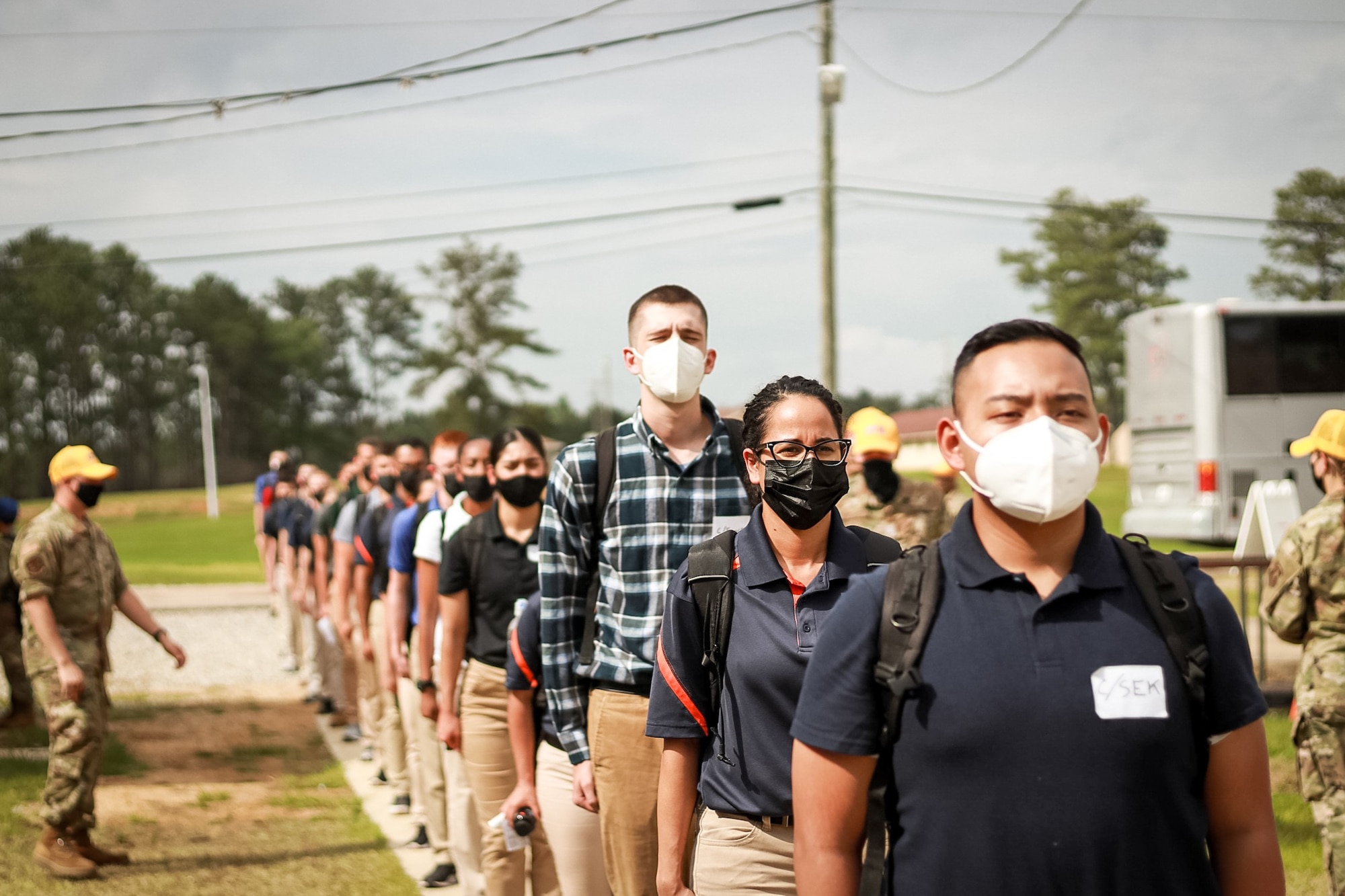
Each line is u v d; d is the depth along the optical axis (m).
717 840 2.95
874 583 1.96
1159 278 72.81
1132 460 19.89
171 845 6.65
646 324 3.79
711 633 2.95
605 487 3.78
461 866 5.40
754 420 2.96
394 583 6.39
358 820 7.23
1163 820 1.77
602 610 3.76
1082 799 1.76
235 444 122.94
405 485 7.40
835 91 18.09
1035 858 1.76
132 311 118.56
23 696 10.01
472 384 91.94
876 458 6.23
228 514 72.62
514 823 4.20
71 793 5.94
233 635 17.08
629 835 3.65
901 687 1.84
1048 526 1.87
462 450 5.35
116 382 117.44
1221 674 1.83
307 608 11.44
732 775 2.93
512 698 4.23
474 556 4.93
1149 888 1.76
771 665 2.87
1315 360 18.53
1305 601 4.20
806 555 2.98
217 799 7.82
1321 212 59.03
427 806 6.21
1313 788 4.13
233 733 10.24
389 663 7.43
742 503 3.79
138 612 6.33
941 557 1.94
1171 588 1.85
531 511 4.93
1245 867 1.84
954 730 1.80
